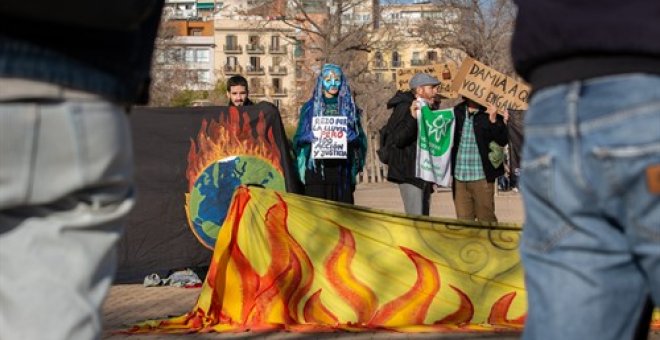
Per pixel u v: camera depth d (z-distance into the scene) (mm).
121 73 2137
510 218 17375
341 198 9422
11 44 1976
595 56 2289
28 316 2020
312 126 9297
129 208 2205
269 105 9609
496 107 9570
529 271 2443
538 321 2395
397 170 9578
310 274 6684
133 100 2238
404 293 6715
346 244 6766
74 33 2043
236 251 6730
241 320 6570
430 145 9492
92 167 2068
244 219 6801
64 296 2041
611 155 2227
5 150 1975
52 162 2025
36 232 2059
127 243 9461
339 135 9250
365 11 48281
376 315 6633
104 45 2092
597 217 2314
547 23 2338
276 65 94938
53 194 2035
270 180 9539
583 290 2326
